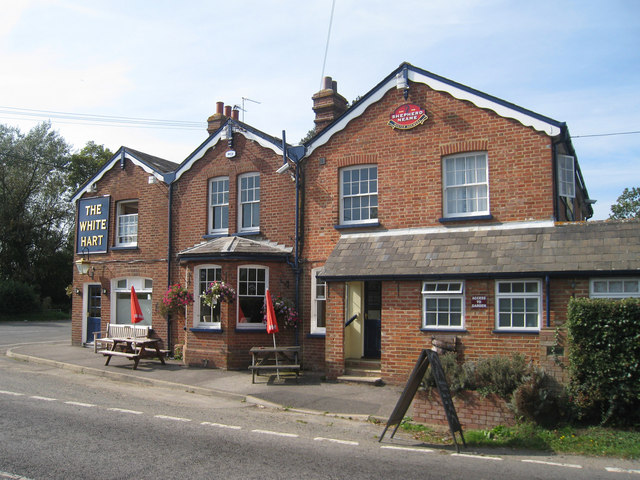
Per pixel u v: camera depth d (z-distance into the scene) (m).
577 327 9.14
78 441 8.04
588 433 8.80
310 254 15.87
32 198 45.75
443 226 14.13
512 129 13.57
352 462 7.45
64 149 47.47
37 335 27.31
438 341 12.63
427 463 7.51
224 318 15.71
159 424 9.39
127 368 15.70
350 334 15.20
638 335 8.79
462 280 12.84
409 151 14.71
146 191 19.55
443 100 14.39
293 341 15.80
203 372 15.15
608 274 11.34
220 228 17.92
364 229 15.09
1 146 43.59
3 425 8.88
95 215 20.78
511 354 11.64
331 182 15.75
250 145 17.34
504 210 13.50
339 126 15.70
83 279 20.92
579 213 20.88
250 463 7.23
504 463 7.56
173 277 18.53
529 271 11.92
